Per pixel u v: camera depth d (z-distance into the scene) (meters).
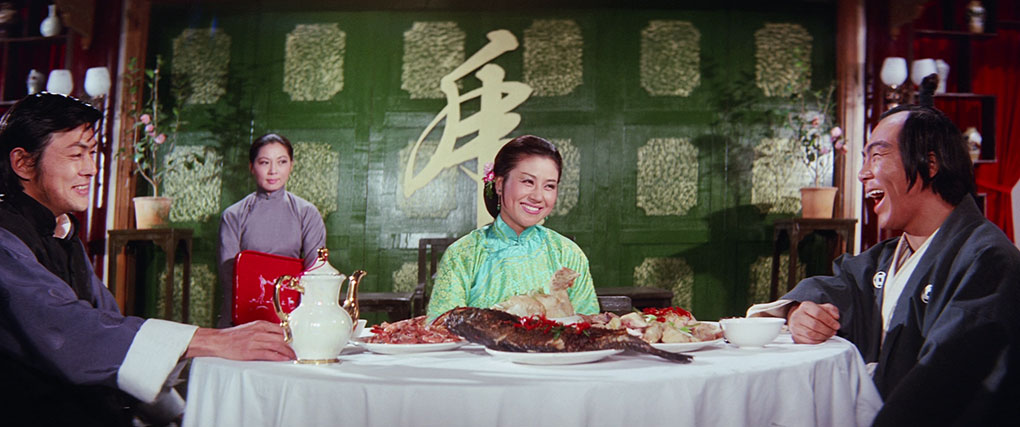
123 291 5.04
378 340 1.51
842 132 5.26
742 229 5.26
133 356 1.36
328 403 1.13
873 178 1.78
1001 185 5.39
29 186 1.66
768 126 5.29
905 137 1.72
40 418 1.48
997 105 5.42
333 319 1.31
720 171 5.27
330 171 5.26
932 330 1.51
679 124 5.28
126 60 5.25
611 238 5.24
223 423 1.22
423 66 5.26
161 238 4.80
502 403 1.09
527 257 1.97
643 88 5.28
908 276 1.77
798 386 1.28
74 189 1.68
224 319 4.06
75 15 5.14
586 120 5.24
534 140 1.96
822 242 5.26
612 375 1.17
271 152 4.19
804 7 5.34
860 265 1.94
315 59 5.29
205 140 5.27
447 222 5.22
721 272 5.26
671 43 5.29
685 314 1.57
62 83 5.07
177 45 5.31
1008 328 1.44
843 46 5.29
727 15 5.30
